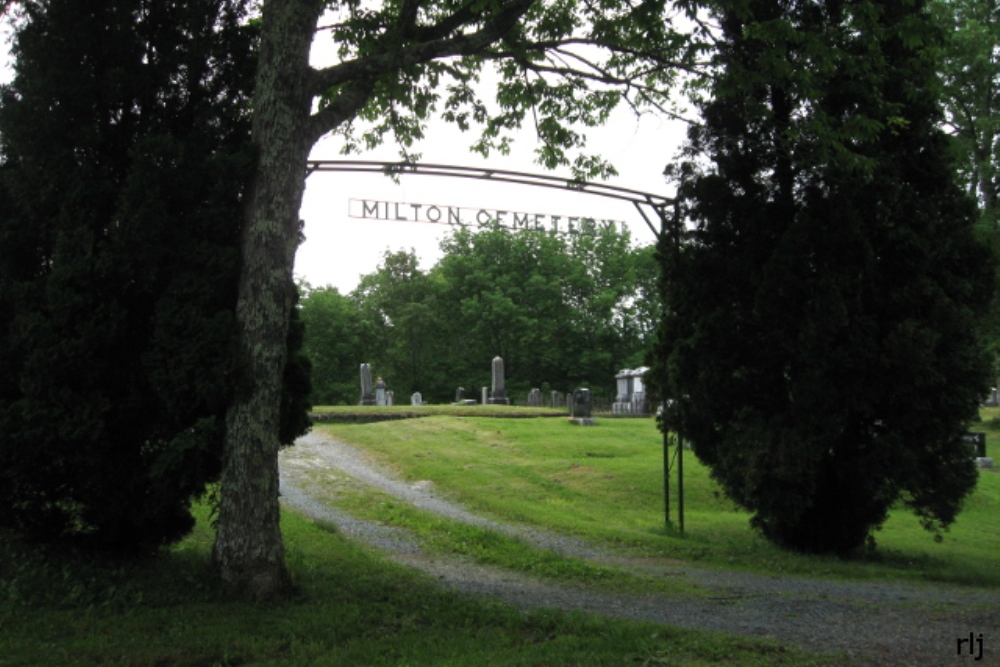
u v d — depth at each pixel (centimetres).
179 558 897
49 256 810
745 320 1238
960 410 1170
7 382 780
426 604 807
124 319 771
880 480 1177
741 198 1255
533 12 1160
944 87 1262
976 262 1234
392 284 5772
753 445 1201
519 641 686
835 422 1166
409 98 1195
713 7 1050
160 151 767
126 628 655
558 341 5556
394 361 5603
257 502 767
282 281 792
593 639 680
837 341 1185
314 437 2453
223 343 758
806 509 1230
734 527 1493
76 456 756
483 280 5416
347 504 1566
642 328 5788
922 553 1334
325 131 844
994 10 2970
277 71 800
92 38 794
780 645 674
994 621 790
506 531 1346
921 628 754
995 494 1917
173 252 770
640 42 1096
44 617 666
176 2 830
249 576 761
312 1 814
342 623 708
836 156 1068
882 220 1202
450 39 891
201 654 607
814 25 1177
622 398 4672
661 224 1344
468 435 2445
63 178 772
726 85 1023
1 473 764
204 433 764
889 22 1202
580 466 1978
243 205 807
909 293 1180
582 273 5653
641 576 1034
